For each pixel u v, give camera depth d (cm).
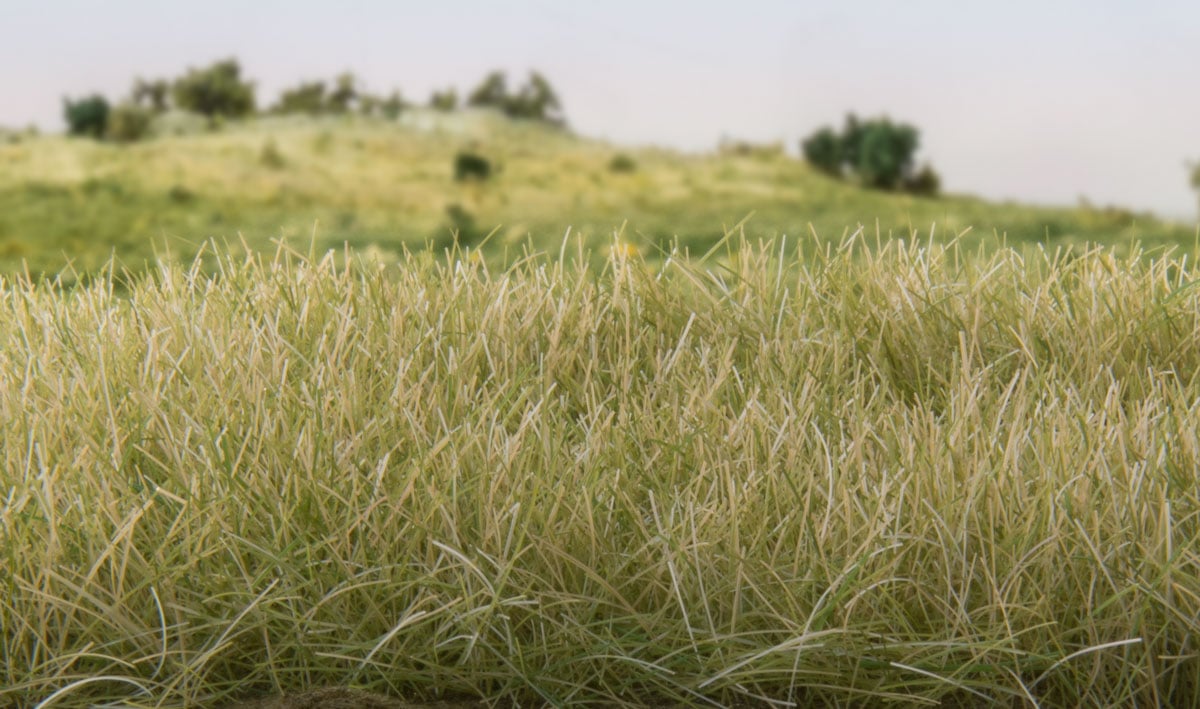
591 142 3178
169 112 3222
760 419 202
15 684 162
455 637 164
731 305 276
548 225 1691
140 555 171
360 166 2531
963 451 189
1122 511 175
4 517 171
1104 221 1791
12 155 2267
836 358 235
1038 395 224
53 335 249
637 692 169
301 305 267
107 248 1436
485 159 2469
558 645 168
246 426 201
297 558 175
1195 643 164
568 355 248
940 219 1762
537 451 196
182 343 243
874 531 167
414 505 179
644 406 219
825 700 165
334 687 164
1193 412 203
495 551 175
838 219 1909
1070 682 166
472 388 222
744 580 171
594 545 173
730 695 168
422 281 283
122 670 168
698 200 2416
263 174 2269
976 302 264
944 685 163
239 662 170
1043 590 168
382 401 215
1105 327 257
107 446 194
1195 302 261
